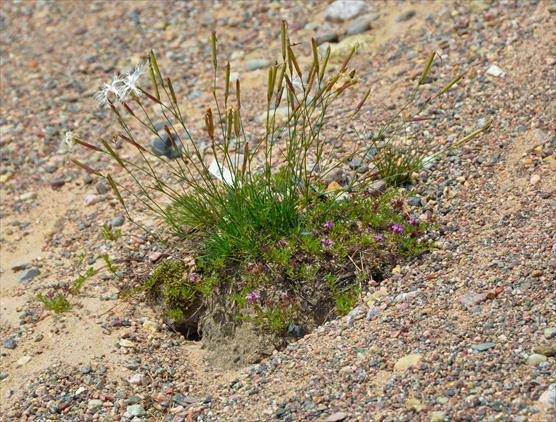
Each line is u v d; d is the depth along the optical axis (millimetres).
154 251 5922
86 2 9984
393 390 4250
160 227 6133
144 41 8984
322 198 5672
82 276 5785
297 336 5102
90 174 7180
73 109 8164
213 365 5172
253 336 5156
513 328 4422
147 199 6590
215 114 7484
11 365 5250
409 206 5578
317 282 5223
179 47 8734
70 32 9469
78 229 6496
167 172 6832
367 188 5719
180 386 4988
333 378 4488
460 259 5078
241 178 5551
